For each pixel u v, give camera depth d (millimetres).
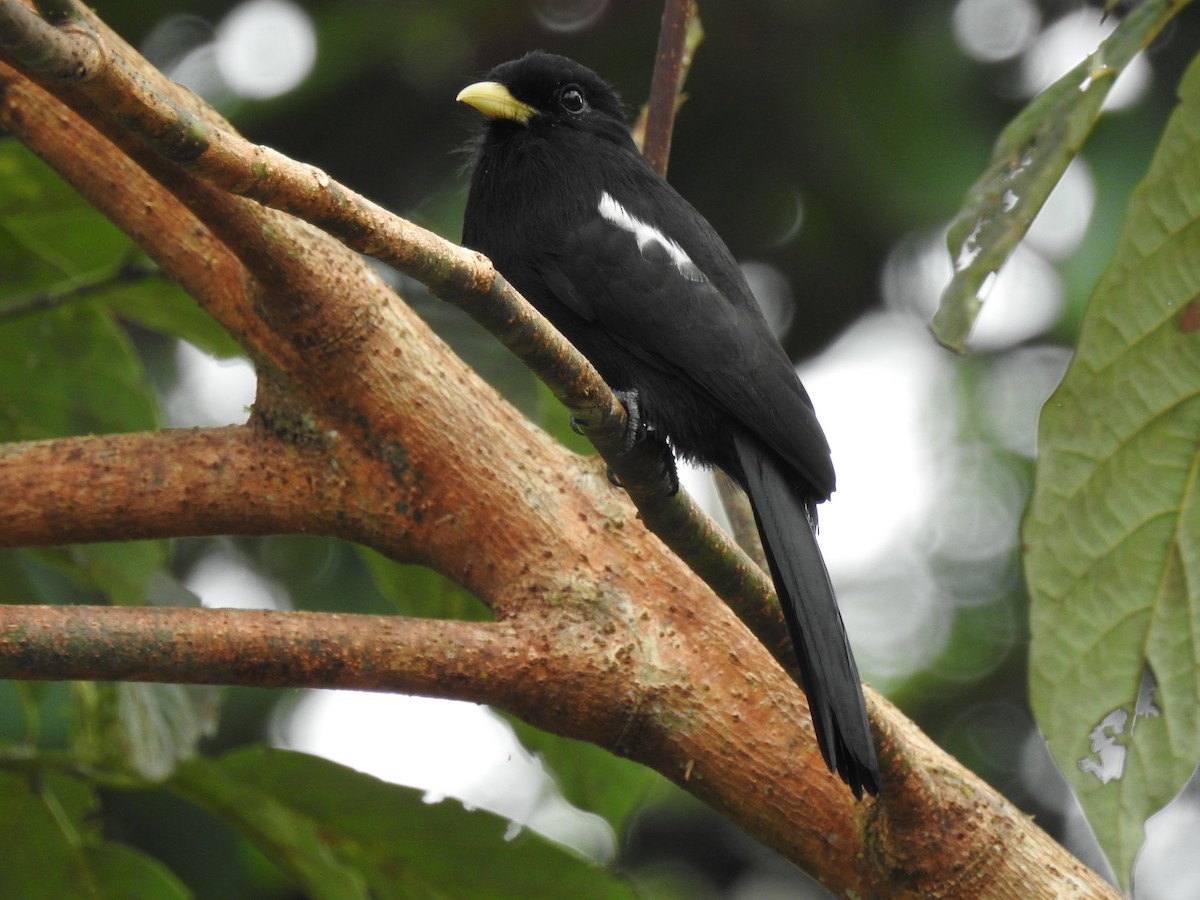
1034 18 12195
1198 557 5301
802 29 12109
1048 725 5379
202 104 5520
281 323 5328
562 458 5547
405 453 5418
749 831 5180
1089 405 5359
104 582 6980
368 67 11930
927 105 11867
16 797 6254
